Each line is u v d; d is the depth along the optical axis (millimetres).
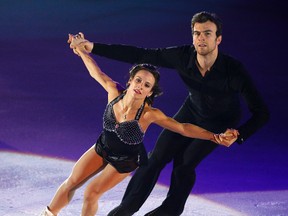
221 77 13320
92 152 13078
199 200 16734
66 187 13141
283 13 44688
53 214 13180
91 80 27969
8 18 39625
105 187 12805
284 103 26875
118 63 31016
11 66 29344
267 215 15797
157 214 13281
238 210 16078
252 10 45469
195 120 14328
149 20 41312
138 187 13281
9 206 15250
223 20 42375
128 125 12594
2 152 19375
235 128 14250
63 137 21062
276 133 23219
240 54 34688
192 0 47781
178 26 40031
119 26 39469
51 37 35781
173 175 13750
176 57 13648
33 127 21797
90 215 12727
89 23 39875
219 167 19547
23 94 25328
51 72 28781
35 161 18797
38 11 41938
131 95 12531
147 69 12555
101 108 24328
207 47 12906
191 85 13766
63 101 24844
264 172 19219
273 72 31578
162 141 13906
